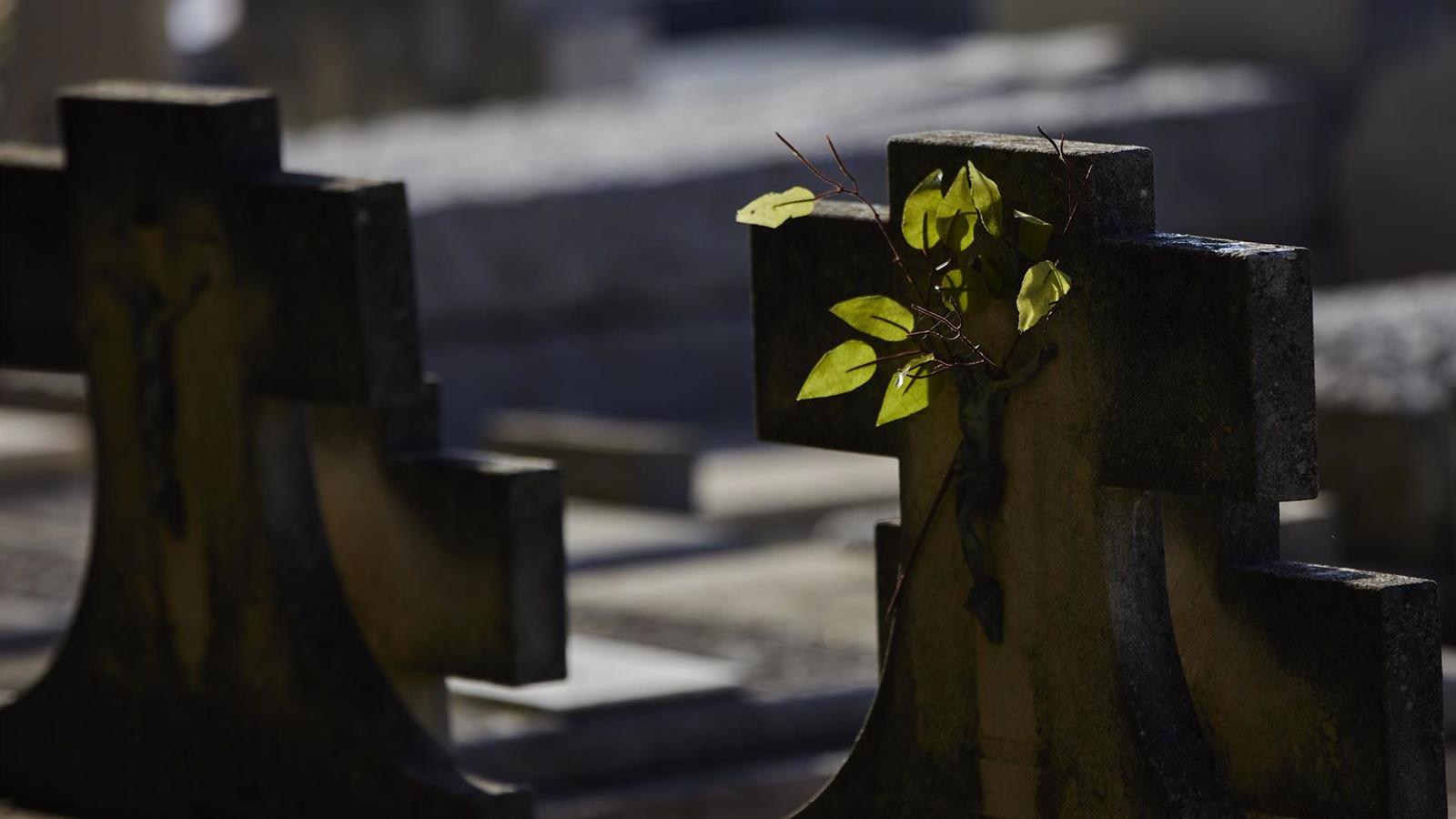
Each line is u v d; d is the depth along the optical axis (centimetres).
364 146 2809
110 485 930
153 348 898
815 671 1195
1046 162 667
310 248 840
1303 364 636
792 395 755
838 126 2812
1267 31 3100
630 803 1040
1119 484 664
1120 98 2947
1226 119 2916
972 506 693
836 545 1709
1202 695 697
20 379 2200
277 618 874
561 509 862
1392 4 3019
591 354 2466
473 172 2545
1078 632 681
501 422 2180
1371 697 652
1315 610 664
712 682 1133
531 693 1109
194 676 910
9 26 2764
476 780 846
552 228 2445
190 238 879
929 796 726
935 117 2833
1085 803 687
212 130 865
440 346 2381
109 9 3139
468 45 4003
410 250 841
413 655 894
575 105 3170
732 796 1059
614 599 1410
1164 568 686
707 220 2541
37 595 1345
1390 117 2914
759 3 6159
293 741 877
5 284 953
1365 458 1446
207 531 895
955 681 714
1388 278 2933
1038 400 678
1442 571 1420
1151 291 647
